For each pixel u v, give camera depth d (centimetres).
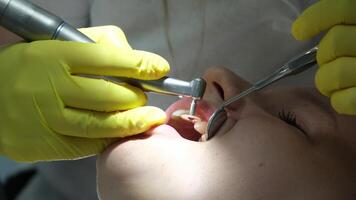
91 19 116
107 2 109
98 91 77
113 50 78
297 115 85
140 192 74
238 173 73
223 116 84
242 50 111
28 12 79
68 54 78
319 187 73
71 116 77
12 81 80
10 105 80
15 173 156
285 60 113
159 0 105
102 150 80
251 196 72
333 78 73
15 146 81
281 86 97
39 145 80
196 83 77
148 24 110
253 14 106
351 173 76
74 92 77
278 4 105
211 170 74
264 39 110
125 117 77
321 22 77
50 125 79
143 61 77
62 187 143
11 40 91
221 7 105
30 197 146
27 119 79
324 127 81
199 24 107
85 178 140
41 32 80
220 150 75
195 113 86
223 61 113
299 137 78
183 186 73
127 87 79
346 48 73
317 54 75
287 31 109
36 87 78
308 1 109
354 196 75
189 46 110
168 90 78
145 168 74
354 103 71
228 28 107
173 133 80
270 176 73
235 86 89
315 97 91
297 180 73
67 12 113
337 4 74
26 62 79
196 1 104
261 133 77
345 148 79
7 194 152
